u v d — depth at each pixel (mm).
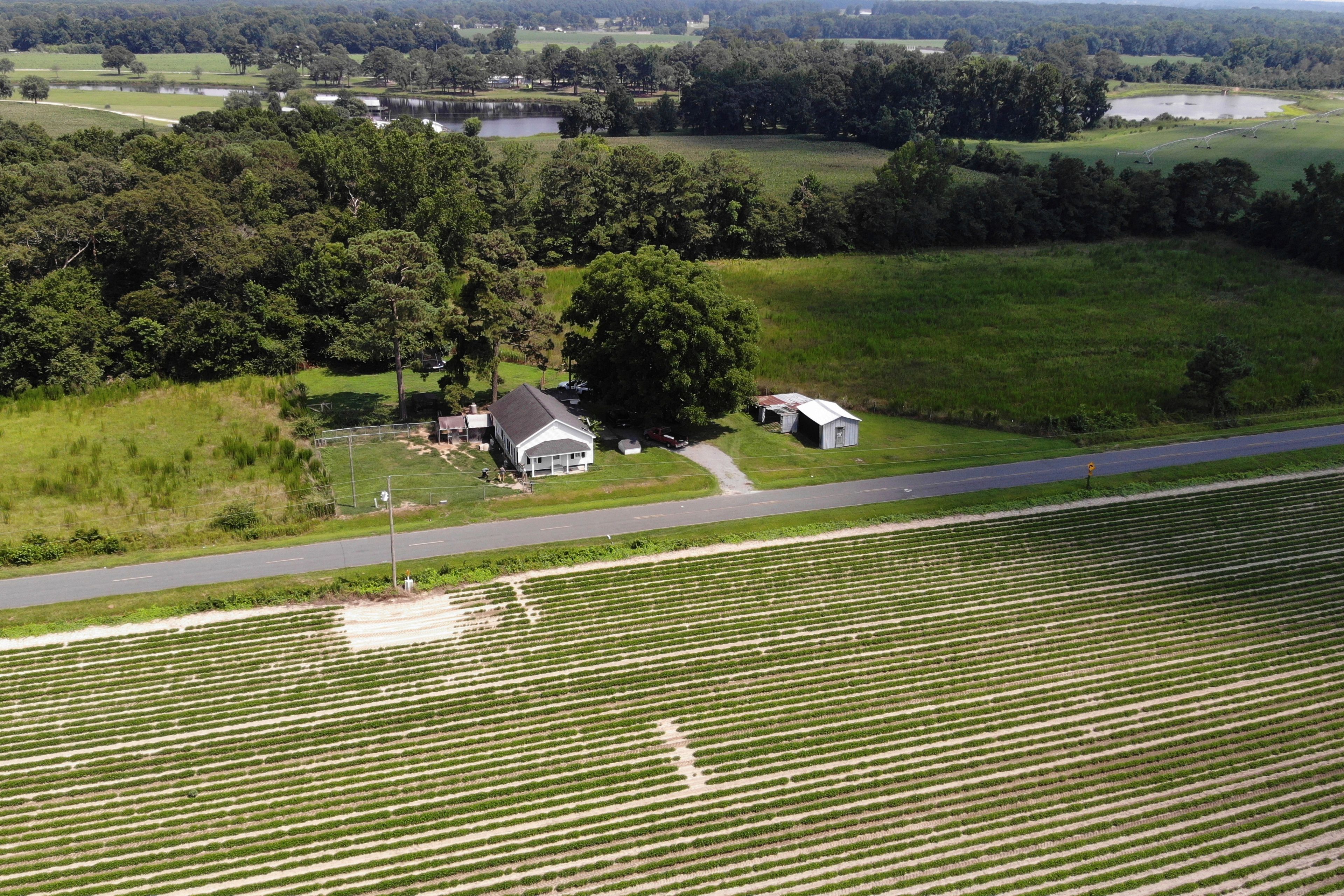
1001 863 53188
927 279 160875
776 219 173875
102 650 69875
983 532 87750
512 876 52312
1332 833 55688
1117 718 65000
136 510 87750
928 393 116625
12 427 103750
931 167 183000
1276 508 92375
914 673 69188
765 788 58719
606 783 58781
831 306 147875
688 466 99312
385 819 56000
